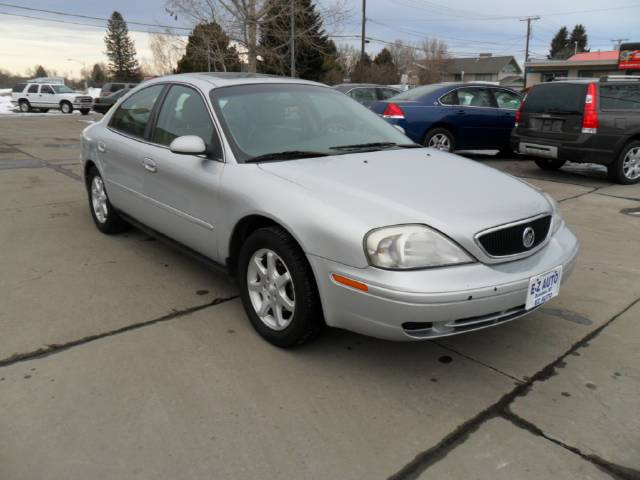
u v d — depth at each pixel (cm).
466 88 952
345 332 322
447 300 240
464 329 255
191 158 348
